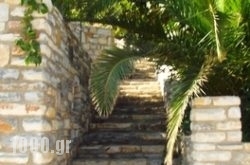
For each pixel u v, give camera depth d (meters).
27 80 4.45
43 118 4.44
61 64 5.52
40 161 4.40
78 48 7.21
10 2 4.49
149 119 8.24
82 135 7.34
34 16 4.49
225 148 4.35
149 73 11.55
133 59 4.83
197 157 4.35
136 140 7.34
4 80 4.45
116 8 5.94
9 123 4.41
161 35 5.56
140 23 5.65
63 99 5.64
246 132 5.34
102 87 4.68
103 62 4.79
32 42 4.43
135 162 6.44
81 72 7.52
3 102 4.43
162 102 9.25
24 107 4.42
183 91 4.31
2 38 4.47
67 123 5.94
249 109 5.35
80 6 6.21
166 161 4.05
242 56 4.91
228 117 4.38
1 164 4.39
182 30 5.27
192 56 5.05
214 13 4.21
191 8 4.72
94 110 8.59
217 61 4.59
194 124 4.41
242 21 4.82
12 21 4.48
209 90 5.31
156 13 5.68
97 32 9.01
